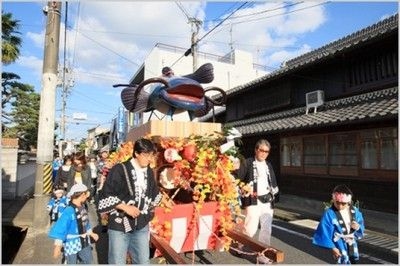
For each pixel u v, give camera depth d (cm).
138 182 407
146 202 412
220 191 529
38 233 830
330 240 415
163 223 498
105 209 392
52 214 882
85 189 479
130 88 685
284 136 1449
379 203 981
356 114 964
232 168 534
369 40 1013
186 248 516
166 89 629
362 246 695
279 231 829
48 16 920
